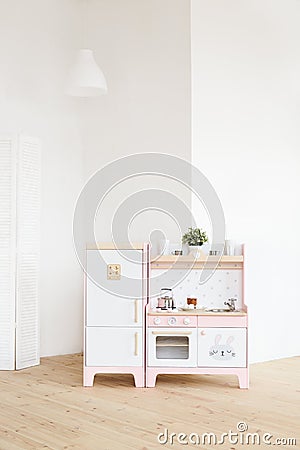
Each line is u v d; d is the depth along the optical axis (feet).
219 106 18.39
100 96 20.49
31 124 19.86
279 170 19.84
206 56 18.13
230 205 18.51
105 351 16.14
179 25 18.11
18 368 18.07
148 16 19.03
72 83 18.19
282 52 20.01
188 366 16.08
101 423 12.92
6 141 18.11
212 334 16.06
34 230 18.63
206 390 15.72
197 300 17.39
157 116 18.69
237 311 16.53
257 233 19.17
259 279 19.20
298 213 20.35
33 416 13.37
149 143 18.90
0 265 18.13
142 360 16.10
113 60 20.07
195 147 17.80
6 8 19.43
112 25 20.13
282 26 20.02
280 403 14.49
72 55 20.86
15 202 18.13
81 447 11.53
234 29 18.80
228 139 18.56
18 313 18.13
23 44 19.76
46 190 20.13
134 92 19.39
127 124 19.57
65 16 20.70
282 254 19.85
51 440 11.89
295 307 20.21
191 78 17.79
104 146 20.27
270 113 19.63
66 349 20.61
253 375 17.42
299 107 20.45
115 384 16.31
